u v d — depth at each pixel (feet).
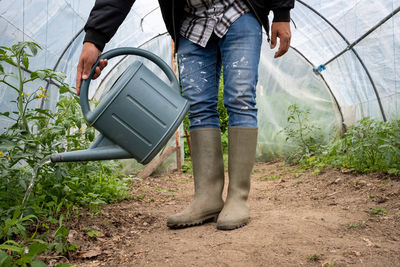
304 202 8.59
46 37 12.61
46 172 7.47
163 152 19.97
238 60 6.15
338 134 22.53
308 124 23.20
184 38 6.63
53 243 5.28
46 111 7.86
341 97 21.86
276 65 23.88
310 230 5.52
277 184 12.85
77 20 14.51
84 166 8.76
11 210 5.94
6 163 6.54
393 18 13.99
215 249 5.04
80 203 8.49
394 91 15.28
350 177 11.07
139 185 14.71
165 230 6.46
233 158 6.33
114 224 7.25
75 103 9.39
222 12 6.22
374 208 6.95
